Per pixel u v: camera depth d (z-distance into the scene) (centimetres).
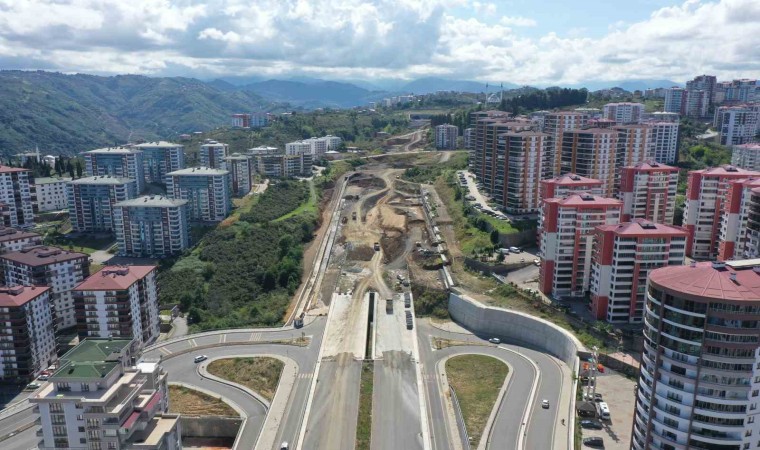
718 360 11056
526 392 17388
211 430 16550
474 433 15288
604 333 19138
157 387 14150
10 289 19125
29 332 18975
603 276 19888
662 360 11744
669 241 19150
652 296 11981
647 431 12100
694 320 11125
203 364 19738
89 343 13825
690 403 11419
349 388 17750
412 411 16425
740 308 10769
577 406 15812
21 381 18900
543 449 14388
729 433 11288
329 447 14775
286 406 16975
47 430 12444
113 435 12262
